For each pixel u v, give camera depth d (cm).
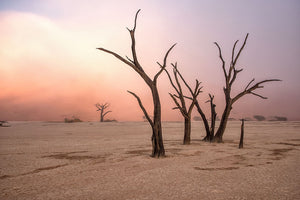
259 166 768
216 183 563
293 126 3881
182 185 549
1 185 565
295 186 535
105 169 739
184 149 1216
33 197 475
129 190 515
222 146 1355
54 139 1900
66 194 492
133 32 949
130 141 1708
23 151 1177
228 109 1580
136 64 961
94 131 3086
